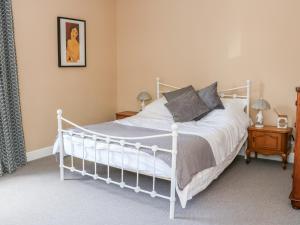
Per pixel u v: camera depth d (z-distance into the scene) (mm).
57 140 3684
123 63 5633
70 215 2832
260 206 3039
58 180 3646
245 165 4266
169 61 5156
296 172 2930
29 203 3059
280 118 4254
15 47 3992
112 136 3182
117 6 5523
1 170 3758
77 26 4863
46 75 4504
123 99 5742
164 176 2912
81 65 5008
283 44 4273
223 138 3607
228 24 4594
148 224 2688
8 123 3875
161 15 5121
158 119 4289
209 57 4809
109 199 3164
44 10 4379
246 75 4570
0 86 3729
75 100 5000
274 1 4250
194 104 4223
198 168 2953
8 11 3789
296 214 2885
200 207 3004
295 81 4270
